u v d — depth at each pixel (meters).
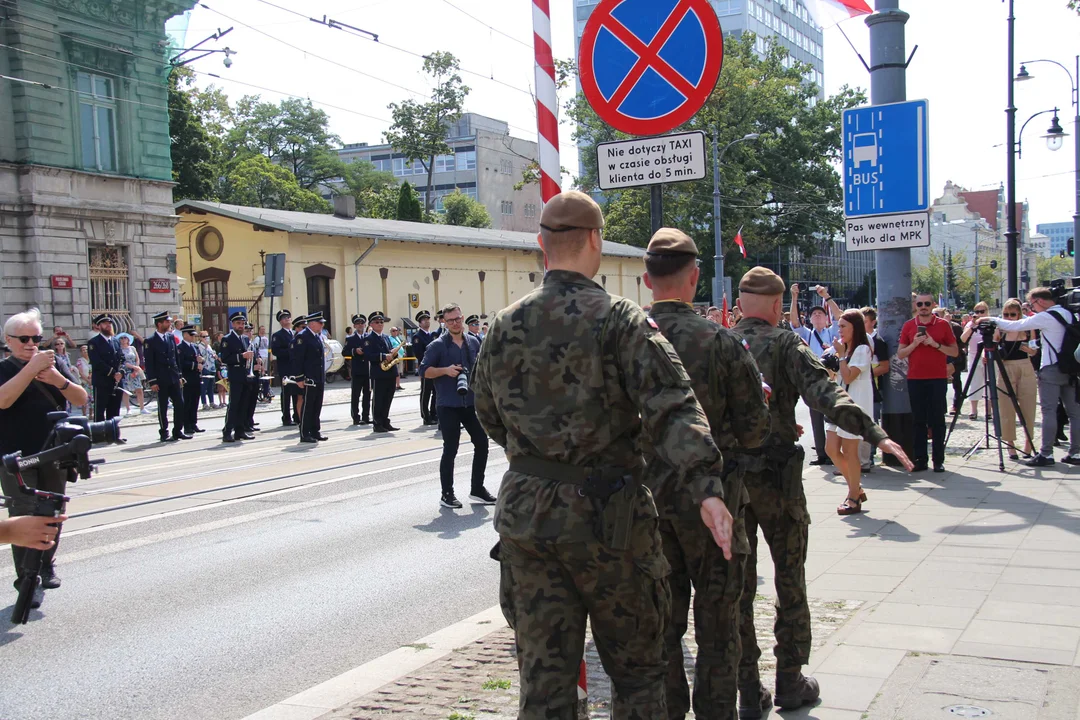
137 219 28.52
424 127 64.25
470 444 14.83
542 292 2.98
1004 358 11.59
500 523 2.91
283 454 13.81
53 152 26.22
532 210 110.19
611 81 5.16
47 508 2.98
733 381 3.79
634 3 5.09
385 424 16.94
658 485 3.65
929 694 4.04
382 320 17.38
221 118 62.44
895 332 10.57
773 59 56.22
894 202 10.40
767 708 4.15
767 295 4.36
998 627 4.88
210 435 17.25
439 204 104.38
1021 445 12.27
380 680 4.71
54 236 26.19
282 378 17.97
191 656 5.32
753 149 52.38
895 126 10.36
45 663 5.23
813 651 4.67
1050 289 10.42
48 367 6.15
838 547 6.87
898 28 10.46
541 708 2.80
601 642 2.95
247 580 6.91
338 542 8.09
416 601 6.37
